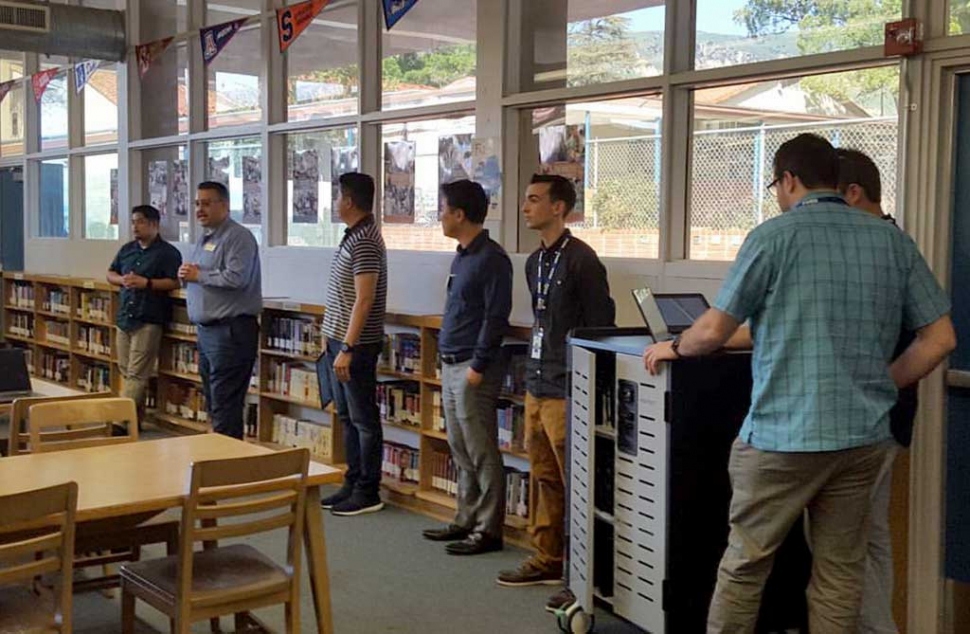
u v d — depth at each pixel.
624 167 4.51
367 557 4.42
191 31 7.37
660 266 4.27
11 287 9.10
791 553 3.15
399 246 5.78
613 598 3.33
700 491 3.06
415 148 5.63
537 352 3.92
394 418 5.36
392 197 5.81
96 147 8.61
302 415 6.25
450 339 4.43
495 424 4.45
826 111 3.79
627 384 3.19
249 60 6.89
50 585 3.42
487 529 4.48
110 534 3.36
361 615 3.77
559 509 4.03
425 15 5.51
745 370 3.08
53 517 2.59
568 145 4.77
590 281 3.78
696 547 3.07
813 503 2.74
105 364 7.96
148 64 7.75
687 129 4.27
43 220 9.72
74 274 8.91
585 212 4.70
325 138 6.28
